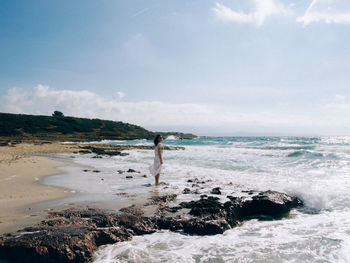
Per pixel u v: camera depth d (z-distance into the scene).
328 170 12.71
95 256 4.12
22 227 4.92
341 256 4.11
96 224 5.07
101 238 4.57
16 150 26.52
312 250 4.35
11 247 3.96
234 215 6.02
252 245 4.59
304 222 5.85
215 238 4.94
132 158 21.88
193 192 8.50
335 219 5.96
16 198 7.30
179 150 29.91
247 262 3.96
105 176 11.95
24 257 3.89
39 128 78.25
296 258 4.08
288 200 6.92
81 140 62.09
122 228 5.02
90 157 22.50
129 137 82.12
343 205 6.96
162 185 9.80
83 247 4.09
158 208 6.62
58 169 13.72
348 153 18.36
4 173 11.22
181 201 7.43
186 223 5.39
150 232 5.21
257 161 17.14
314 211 6.67
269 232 5.27
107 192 8.47
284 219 6.15
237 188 9.17
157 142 10.02
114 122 104.88
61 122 86.81
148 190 8.85
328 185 9.23
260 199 6.63
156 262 3.92
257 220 6.16
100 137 75.81
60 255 3.88
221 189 9.03
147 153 26.94
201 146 38.84
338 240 4.71
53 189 8.67
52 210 6.18
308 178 10.84
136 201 7.29
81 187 9.22
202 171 13.64
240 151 25.00
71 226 4.81
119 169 14.65
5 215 5.73
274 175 11.86
